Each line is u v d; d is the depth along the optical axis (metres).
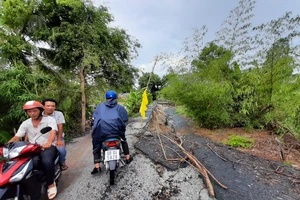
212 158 2.85
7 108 3.48
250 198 1.89
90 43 5.06
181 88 4.67
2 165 1.63
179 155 2.96
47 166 1.89
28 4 4.37
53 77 4.98
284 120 3.75
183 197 1.98
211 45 4.85
